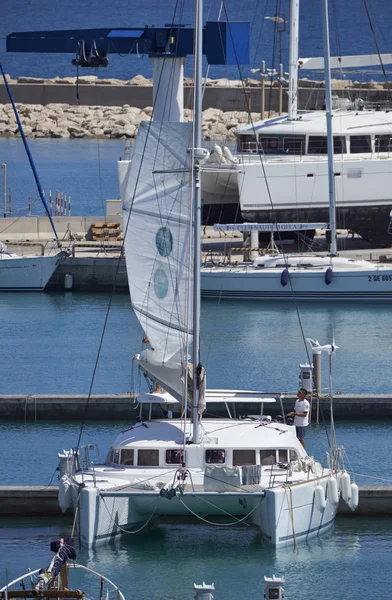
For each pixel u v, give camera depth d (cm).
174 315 12481
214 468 11144
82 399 15438
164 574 10794
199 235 12156
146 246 12544
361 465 13575
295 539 11188
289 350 19238
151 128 12344
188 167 12369
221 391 13562
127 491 11044
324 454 13825
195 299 12044
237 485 11150
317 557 11144
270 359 18575
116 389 16900
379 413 15438
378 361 18462
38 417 15450
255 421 12425
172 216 12444
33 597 8494
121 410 15450
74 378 17512
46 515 12212
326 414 15400
